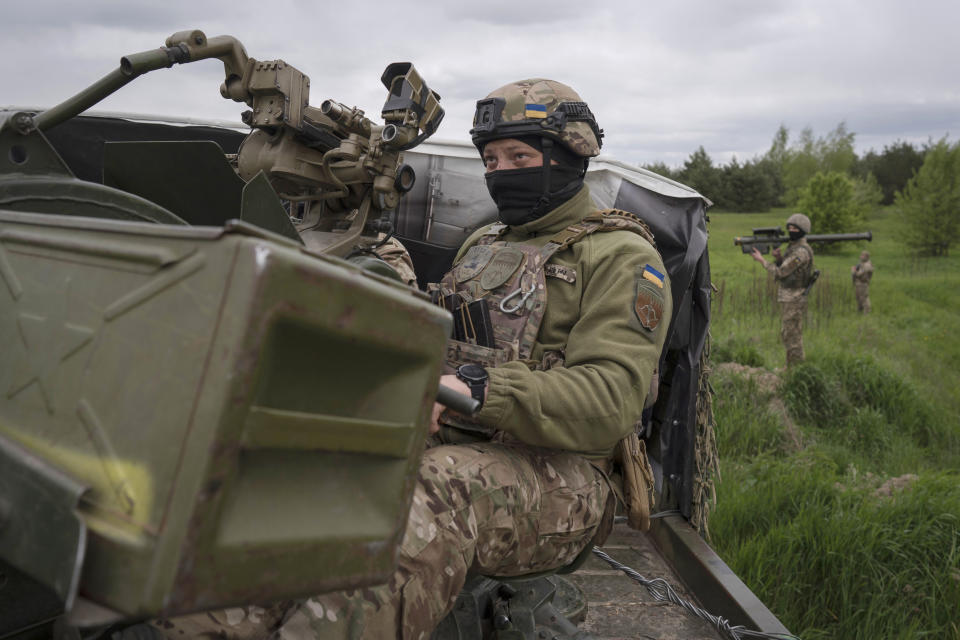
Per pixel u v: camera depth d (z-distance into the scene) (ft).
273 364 2.58
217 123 10.73
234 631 3.93
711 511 13.01
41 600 3.48
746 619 7.88
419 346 3.15
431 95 6.17
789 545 12.03
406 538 4.67
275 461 2.78
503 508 5.31
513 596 6.57
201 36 5.55
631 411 5.68
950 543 12.24
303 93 6.20
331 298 2.65
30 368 2.86
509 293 6.23
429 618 4.70
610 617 8.50
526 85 6.51
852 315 41.88
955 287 53.01
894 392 22.99
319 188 6.64
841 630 10.78
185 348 2.45
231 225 2.45
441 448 5.45
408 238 10.91
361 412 3.05
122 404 2.56
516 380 5.32
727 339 28.89
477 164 10.84
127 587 2.41
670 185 10.31
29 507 2.68
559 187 6.54
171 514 2.37
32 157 3.86
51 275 2.90
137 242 2.67
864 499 13.51
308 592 2.95
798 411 21.72
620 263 5.99
